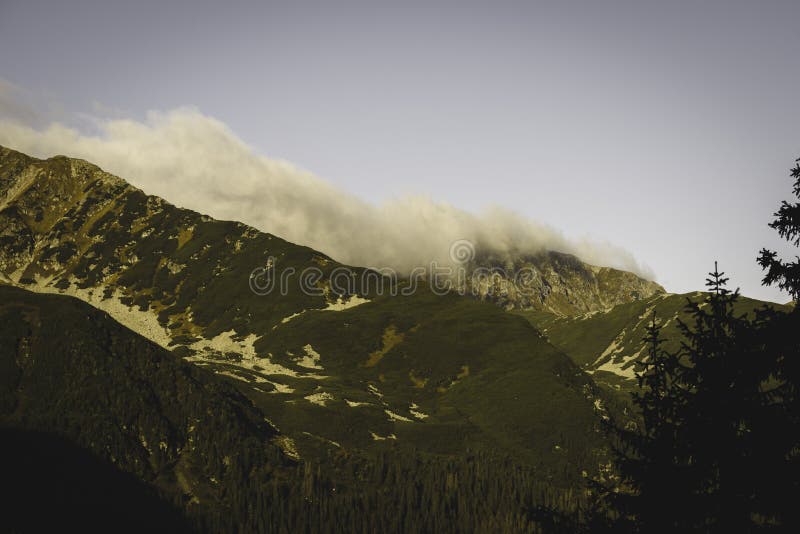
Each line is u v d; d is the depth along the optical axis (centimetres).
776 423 2491
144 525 17425
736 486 2583
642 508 2797
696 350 2822
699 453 2692
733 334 2670
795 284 2425
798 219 2416
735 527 2553
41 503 16950
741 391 2603
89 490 17988
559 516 2983
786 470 2480
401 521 18612
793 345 2444
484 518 18588
